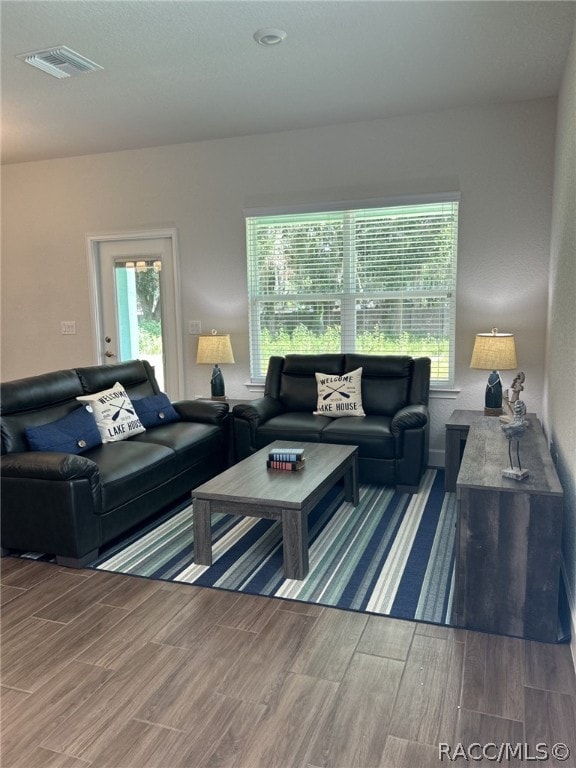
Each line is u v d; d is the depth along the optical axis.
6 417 3.18
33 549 2.90
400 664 2.06
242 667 2.06
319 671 2.03
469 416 4.02
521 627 2.23
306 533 2.74
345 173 4.54
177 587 2.66
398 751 1.66
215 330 5.13
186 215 5.07
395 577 2.71
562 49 3.12
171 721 1.80
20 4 2.57
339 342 4.80
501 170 4.15
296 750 1.67
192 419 4.30
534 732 1.73
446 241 4.39
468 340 4.39
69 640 2.24
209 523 2.83
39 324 5.71
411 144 4.33
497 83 3.66
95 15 2.69
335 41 3.00
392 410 4.30
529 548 2.18
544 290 4.15
